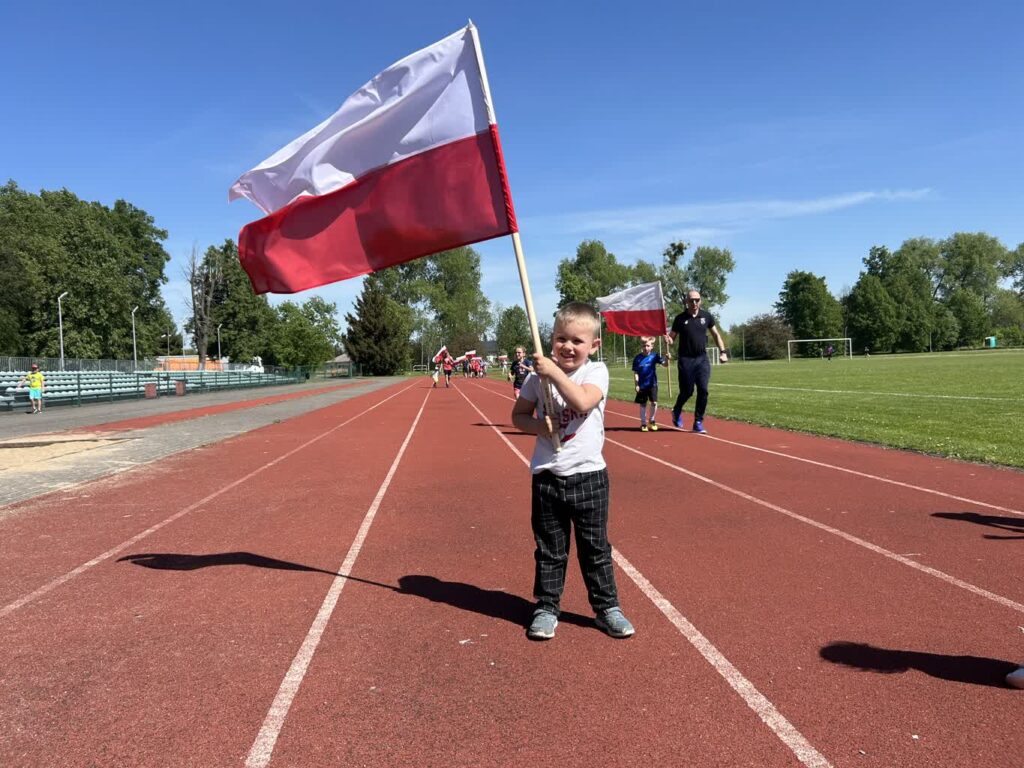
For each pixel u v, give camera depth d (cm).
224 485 840
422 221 430
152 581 475
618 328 1661
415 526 620
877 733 269
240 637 377
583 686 313
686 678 319
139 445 1273
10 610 424
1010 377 2756
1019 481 752
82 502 745
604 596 377
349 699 305
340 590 452
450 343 9506
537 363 348
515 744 266
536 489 379
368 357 8881
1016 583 438
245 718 290
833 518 612
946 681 311
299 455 1105
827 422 1353
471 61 419
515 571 488
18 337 5962
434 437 1334
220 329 8988
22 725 288
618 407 1948
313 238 454
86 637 381
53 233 6812
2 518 670
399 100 431
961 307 11281
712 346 10300
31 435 1501
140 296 8419
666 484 785
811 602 412
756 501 687
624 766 249
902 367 4400
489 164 414
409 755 260
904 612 394
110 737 277
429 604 424
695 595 429
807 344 11688
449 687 314
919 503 662
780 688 307
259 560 522
